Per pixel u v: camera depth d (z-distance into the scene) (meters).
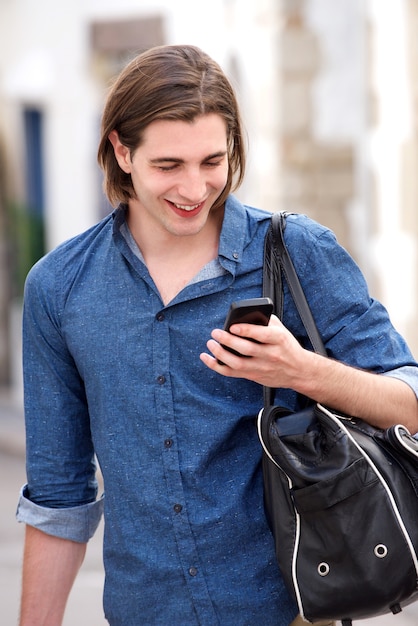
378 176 16.36
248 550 4.78
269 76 17.62
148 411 4.77
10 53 23.39
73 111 21.95
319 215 17.70
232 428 4.74
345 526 4.49
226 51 18.67
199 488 4.73
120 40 20.73
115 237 4.88
